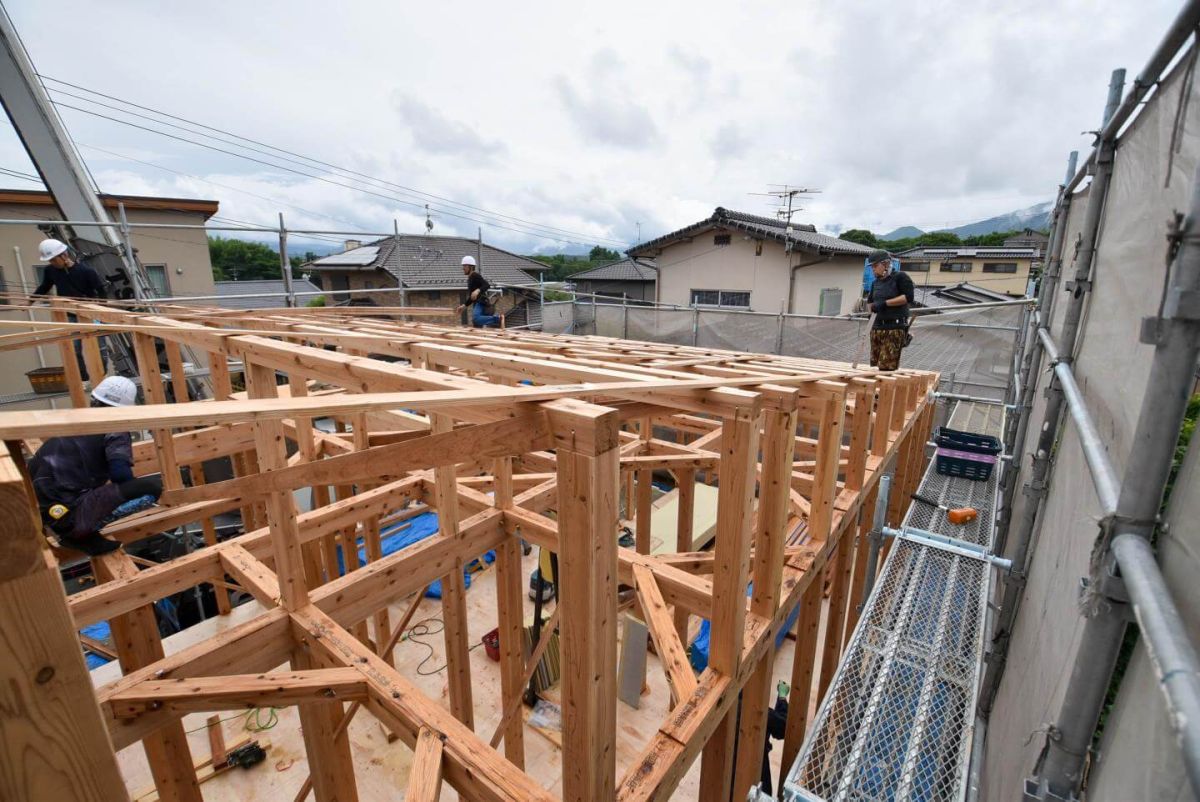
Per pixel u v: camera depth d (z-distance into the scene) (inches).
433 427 121.2
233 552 117.9
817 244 603.5
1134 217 73.7
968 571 141.5
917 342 374.0
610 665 66.3
